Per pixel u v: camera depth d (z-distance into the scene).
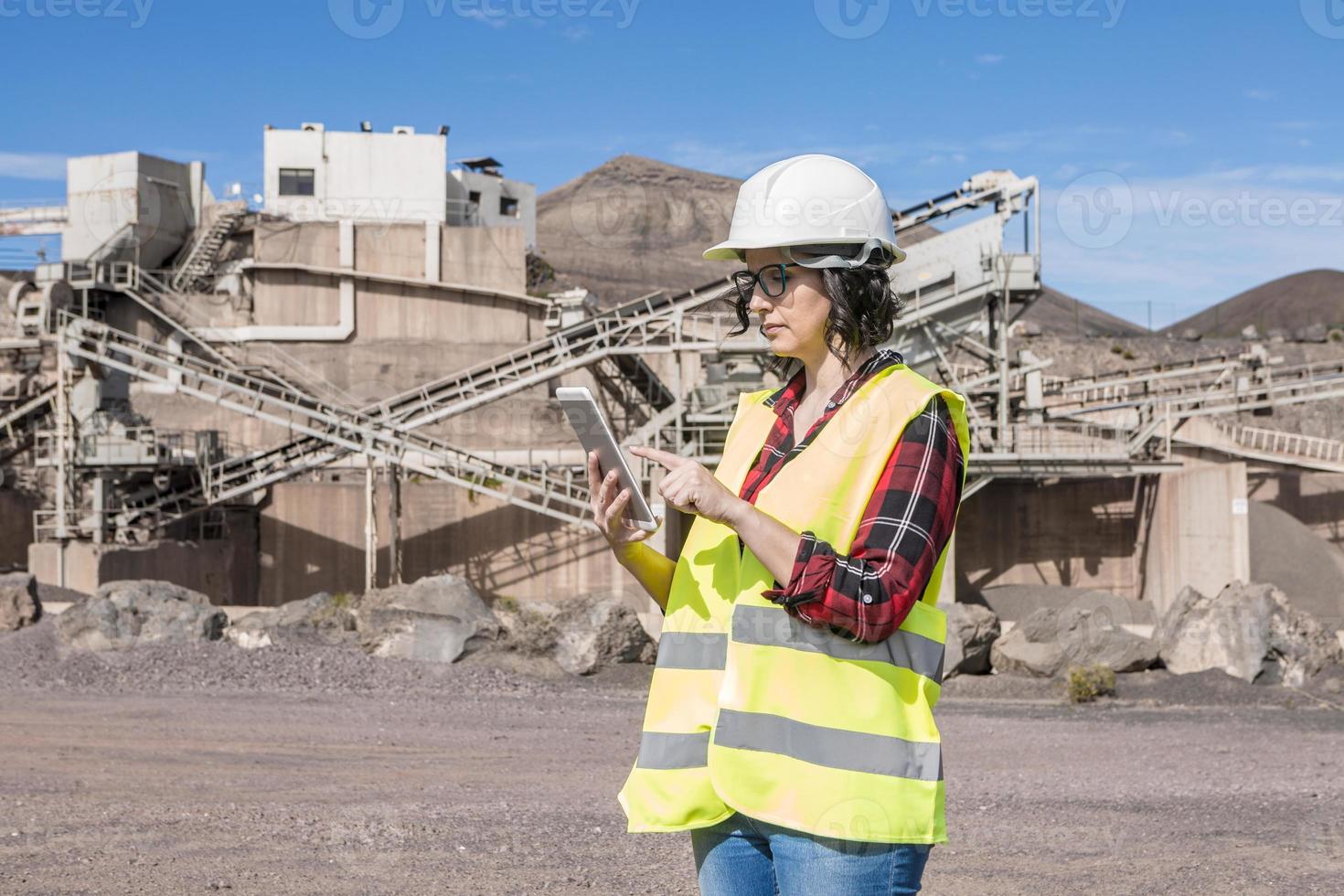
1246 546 34.09
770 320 2.26
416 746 13.48
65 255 45.88
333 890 5.99
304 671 18.95
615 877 6.39
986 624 23.00
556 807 8.87
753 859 2.20
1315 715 19.00
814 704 2.07
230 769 11.14
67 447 35.16
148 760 11.52
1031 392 37.28
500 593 36.44
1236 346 77.31
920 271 34.31
